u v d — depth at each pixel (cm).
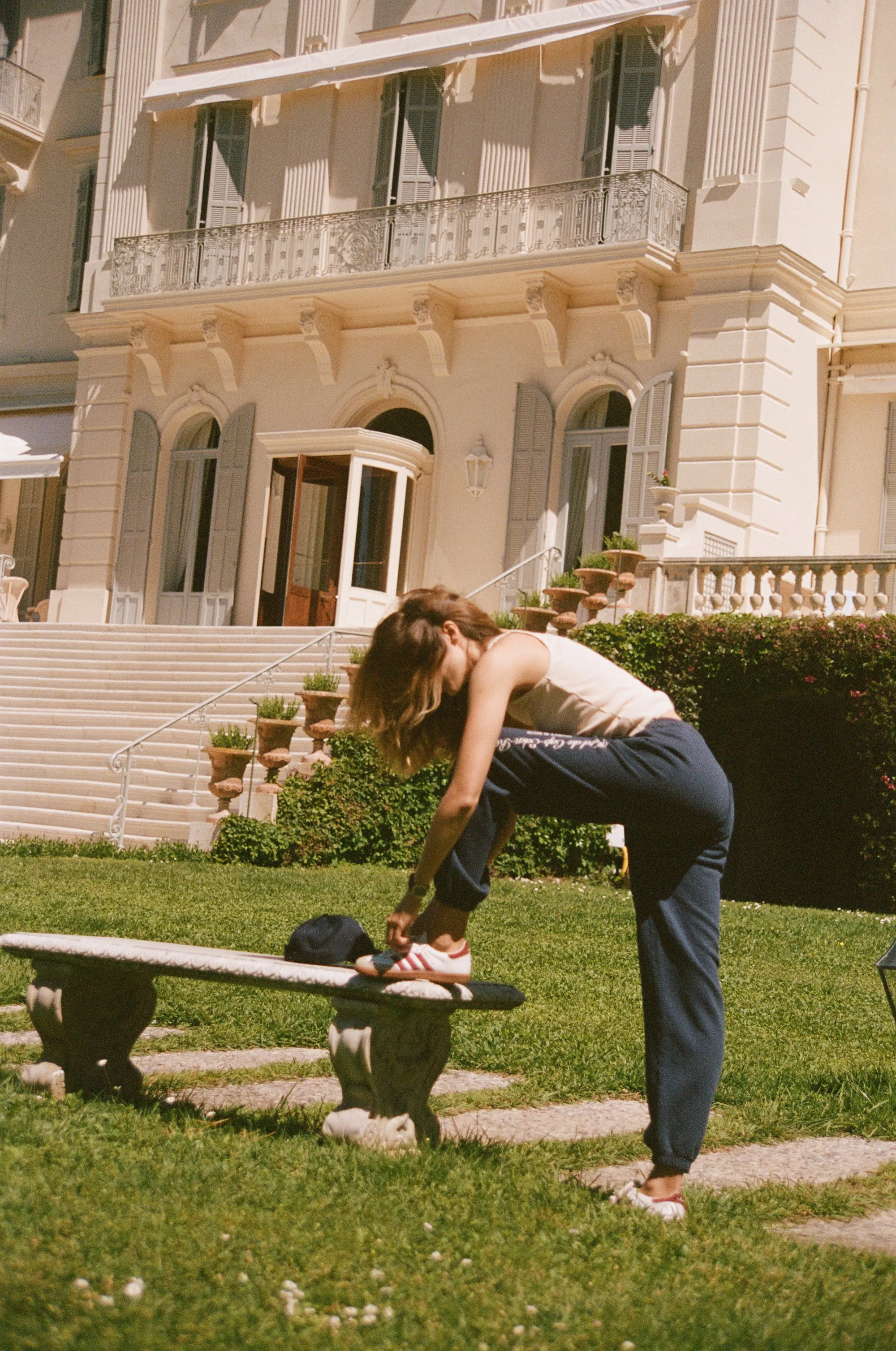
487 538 2131
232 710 1728
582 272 2023
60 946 395
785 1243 318
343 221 2234
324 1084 469
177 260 2386
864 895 1426
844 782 1528
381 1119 361
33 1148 333
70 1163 323
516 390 2125
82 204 2717
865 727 1426
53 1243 271
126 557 2448
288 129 2347
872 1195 378
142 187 2484
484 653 342
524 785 340
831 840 1538
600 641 1545
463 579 2144
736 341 1931
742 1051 579
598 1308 266
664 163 2033
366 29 2298
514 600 2091
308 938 375
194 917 897
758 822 1585
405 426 2367
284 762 1470
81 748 1728
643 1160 399
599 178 2019
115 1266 262
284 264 2283
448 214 2147
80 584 2495
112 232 2508
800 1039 626
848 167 2058
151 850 1412
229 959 373
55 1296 246
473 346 2172
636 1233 314
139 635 2056
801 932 1083
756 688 1487
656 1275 288
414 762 353
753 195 1942
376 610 2145
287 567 2241
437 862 338
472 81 2191
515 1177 348
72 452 2531
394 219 2191
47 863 1238
